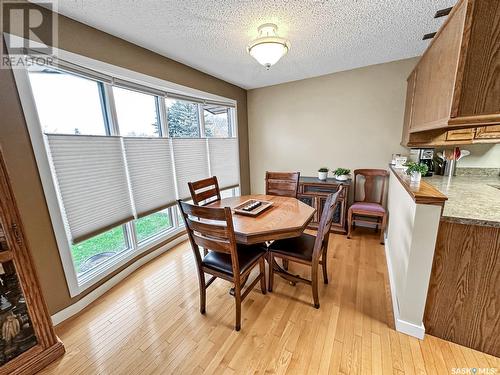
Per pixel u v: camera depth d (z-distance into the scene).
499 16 0.98
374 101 2.99
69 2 1.45
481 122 1.10
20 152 1.43
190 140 2.97
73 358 1.40
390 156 3.04
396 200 2.15
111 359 1.38
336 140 3.35
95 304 1.86
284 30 1.92
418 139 2.28
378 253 2.56
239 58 2.50
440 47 1.38
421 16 1.74
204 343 1.47
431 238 1.31
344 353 1.37
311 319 1.64
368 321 1.61
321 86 3.29
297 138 3.65
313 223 3.21
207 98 3.11
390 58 2.67
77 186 1.78
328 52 2.43
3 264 1.21
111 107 2.07
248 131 4.09
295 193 2.49
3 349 1.23
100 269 2.03
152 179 2.49
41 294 1.33
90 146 1.87
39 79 1.60
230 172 3.74
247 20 1.74
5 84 1.35
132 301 1.89
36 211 1.53
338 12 1.67
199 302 1.86
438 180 2.33
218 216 1.36
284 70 2.98
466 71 1.08
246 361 1.34
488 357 1.32
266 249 1.83
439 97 1.37
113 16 1.64
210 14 1.65
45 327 1.35
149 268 2.38
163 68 2.40
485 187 1.97
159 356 1.39
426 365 1.28
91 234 1.88
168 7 1.55
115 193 2.10
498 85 1.04
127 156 2.21
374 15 1.71
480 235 1.25
